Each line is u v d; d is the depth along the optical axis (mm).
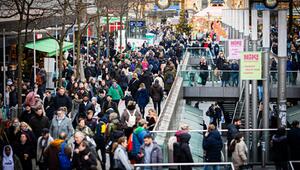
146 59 52156
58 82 39906
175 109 36750
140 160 19984
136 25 94500
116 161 19609
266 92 32531
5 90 35719
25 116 24750
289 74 49562
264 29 32812
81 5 43281
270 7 32125
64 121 22797
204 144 22562
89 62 56406
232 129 24750
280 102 32688
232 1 52969
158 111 34500
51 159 19812
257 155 26516
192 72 51375
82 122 21781
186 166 19250
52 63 39312
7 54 47250
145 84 37969
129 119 24641
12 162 20203
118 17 87500
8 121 25547
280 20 32250
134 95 37406
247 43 41938
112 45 78125
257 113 35906
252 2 32281
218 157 22547
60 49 39438
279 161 24203
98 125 23188
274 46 60500
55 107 27438
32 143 21562
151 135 21578
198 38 86688
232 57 39719
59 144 19922
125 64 50344
